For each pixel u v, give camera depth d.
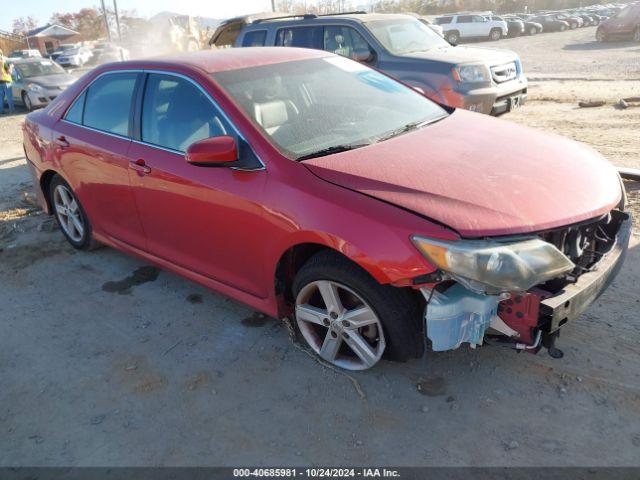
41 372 3.33
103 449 2.71
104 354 3.46
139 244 4.11
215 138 3.00
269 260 3.05
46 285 4.43
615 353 3.07
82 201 4.49
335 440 2.66
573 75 14.29
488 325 2.62
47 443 2.78
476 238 2.43
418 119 3.69
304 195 2.81
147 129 3.73
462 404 2.80
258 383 3.08
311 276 2.93
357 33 8.26
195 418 2.87
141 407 2.97
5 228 5.68
